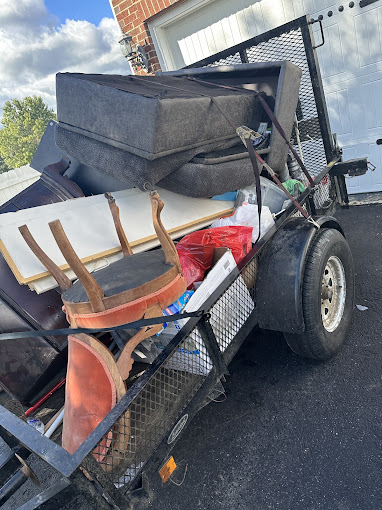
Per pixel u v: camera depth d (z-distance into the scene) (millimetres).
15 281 1779
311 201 2553
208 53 5484
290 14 4613
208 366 1577
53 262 1647
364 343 2312
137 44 5660
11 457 1296
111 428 1118
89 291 1312
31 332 1356
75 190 2277
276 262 1945
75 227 1958
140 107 1802
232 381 2344
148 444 1290
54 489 1128
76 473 998
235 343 1796
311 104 3109
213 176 2127
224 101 2242
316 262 1961
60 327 1783
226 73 3027
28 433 1153
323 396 2029
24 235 1571
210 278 1684
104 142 2047
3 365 1806
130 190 2385
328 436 1805
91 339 1409
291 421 1948
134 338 1454
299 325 1887
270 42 3133
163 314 1613
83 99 2029
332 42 4480
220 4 5027
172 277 1527
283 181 2988
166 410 1381
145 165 1936
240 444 1914
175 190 2279
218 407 2182
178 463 1918
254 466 1779
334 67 4586
